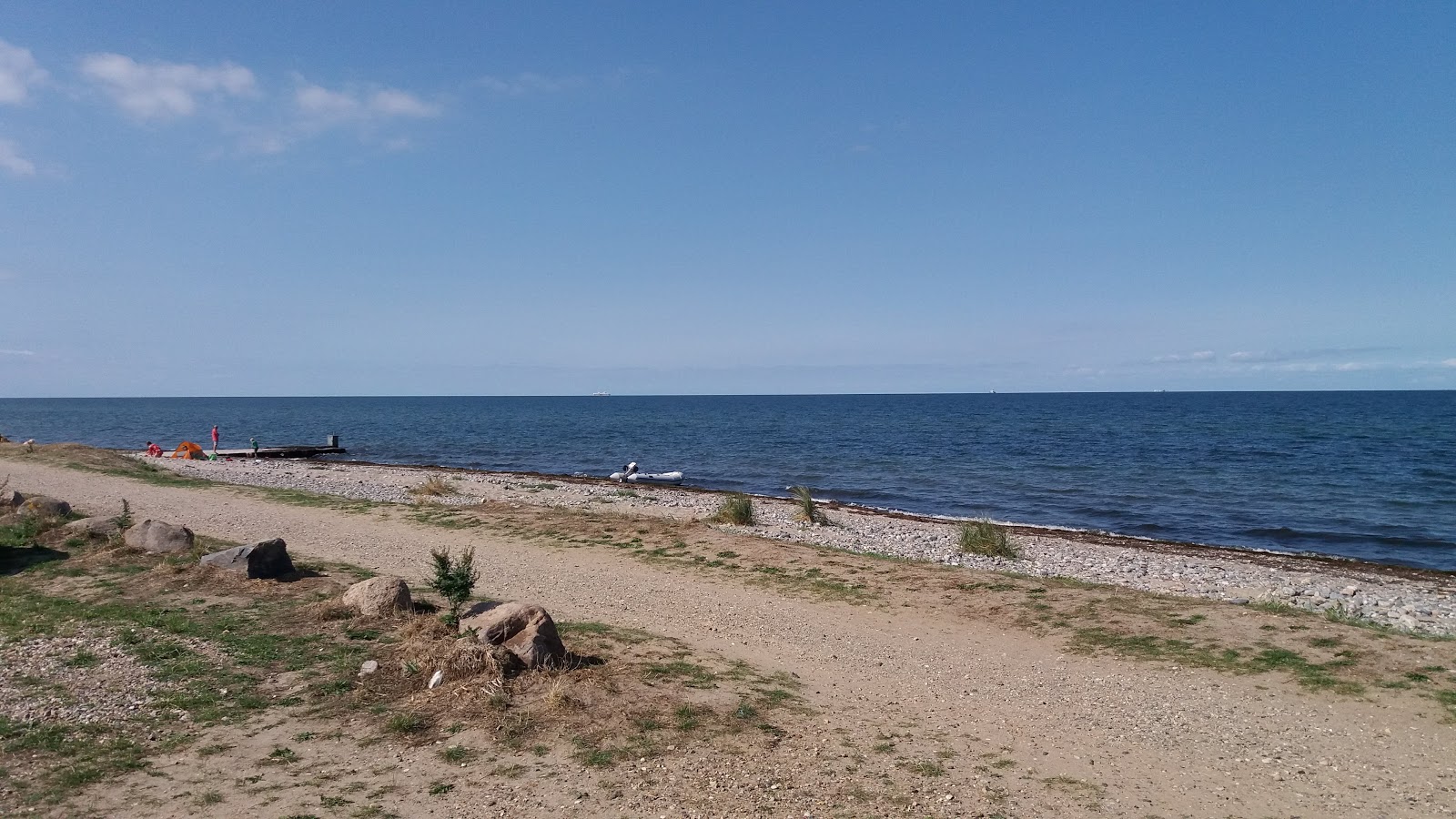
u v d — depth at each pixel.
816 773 7.13
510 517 22.39
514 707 8.17
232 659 9.52
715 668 10.07
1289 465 47.91
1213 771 7.48
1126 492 38.19
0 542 15.84
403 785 6.61
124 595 12.40
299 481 35.16
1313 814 6.63
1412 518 30.64
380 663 9.29
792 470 48.97
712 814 6.28
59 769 6.74
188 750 7.19
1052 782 7.19
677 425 106.25
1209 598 15.98
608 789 6.62
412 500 29.39
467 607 11.71
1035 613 13.23
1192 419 104.88
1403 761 7.61
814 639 12.13
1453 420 93.81
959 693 9.82
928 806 6.59
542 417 135.62
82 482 28.09
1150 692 9.76
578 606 13.70
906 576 15.71
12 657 9.48
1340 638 11.07
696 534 19.69
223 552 13.97
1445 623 14.71
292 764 6.94
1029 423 99.62
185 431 89.62
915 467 50.25
